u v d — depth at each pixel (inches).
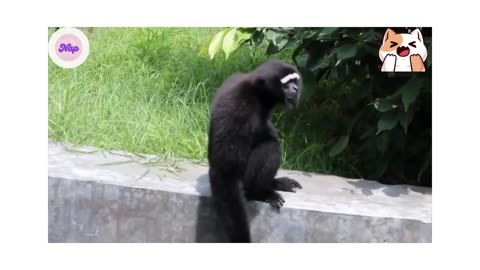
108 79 358.3
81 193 267.0
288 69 265.3
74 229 268.5
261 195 265.7
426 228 257.3
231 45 300.0
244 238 251.6
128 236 266.8
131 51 381.4
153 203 265.0
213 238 264.7
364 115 329.4
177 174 284.2
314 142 329.7
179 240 265.6
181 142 313.6
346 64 313.1
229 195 249.9
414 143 321.4
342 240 259.9
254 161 262.4
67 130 314.3
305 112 345.1
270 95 265.7
